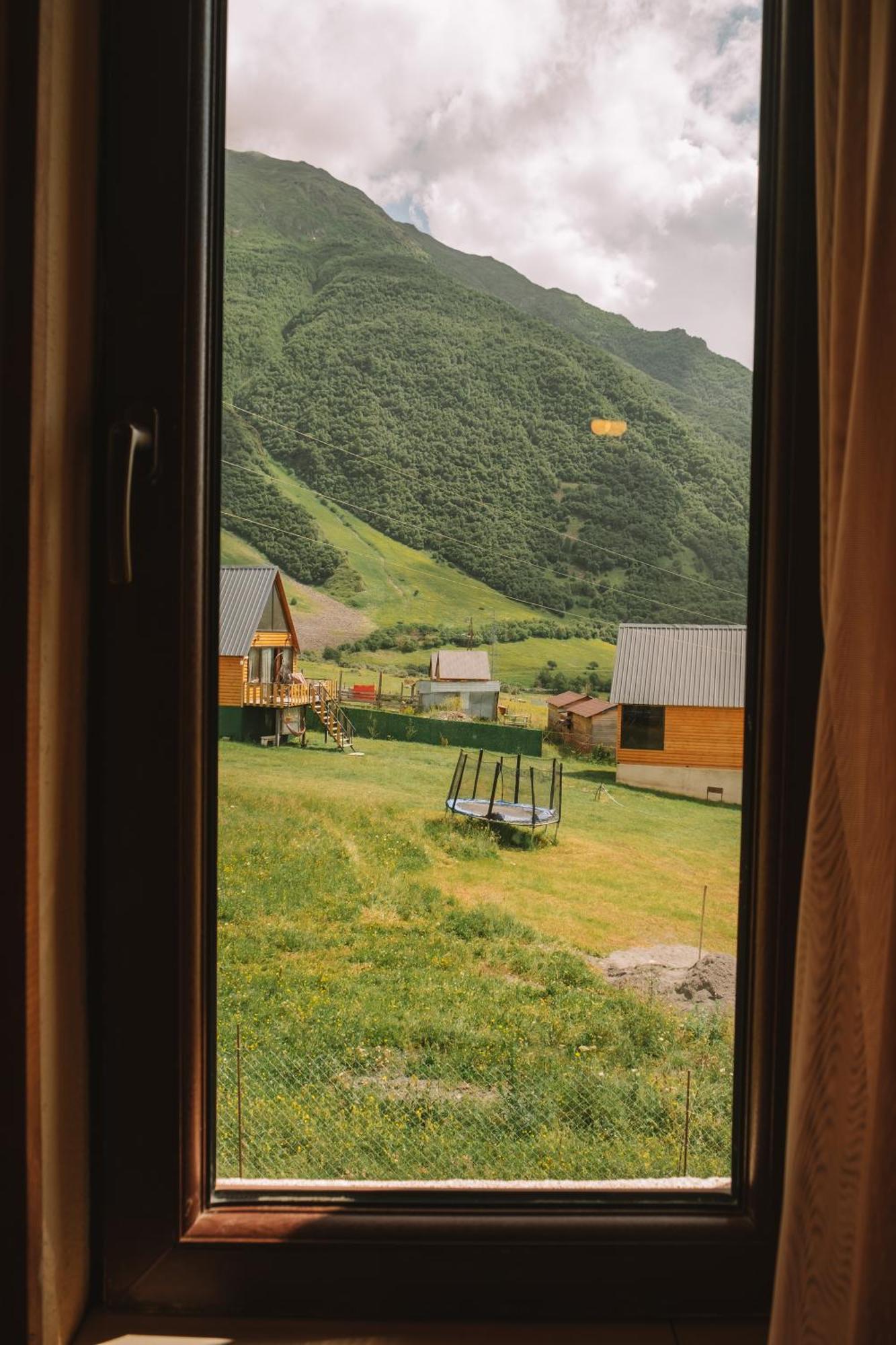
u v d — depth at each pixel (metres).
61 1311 0.71
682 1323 0.78
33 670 0.62
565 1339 0.76
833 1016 0.56
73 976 0.73
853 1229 0.56
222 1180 0.83
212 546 0.78
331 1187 0.81
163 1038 0.76
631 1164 1.79
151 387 0.74
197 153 0.74
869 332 0.54
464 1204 0.80
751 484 0.80
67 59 0.65
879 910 0.55
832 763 0.56
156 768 0.75
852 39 0.58
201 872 0.77
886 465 0.55
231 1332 0.75
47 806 0.66
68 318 0.67
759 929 0.78
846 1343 0.55
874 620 0.55
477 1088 2.02
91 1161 0.77
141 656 0.75
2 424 0.60
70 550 0.69
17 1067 0.61
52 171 0.63
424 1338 0.75
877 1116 0.51
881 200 0.54
